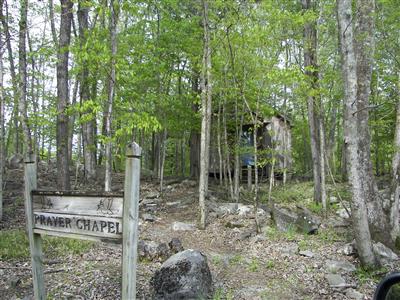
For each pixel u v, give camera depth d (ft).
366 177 28.78
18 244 23.82
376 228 28.09
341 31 23.39
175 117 47.50
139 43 38.45
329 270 22.33
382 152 57.62
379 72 43.32
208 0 34.73
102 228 11.46
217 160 60.95
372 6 29.81
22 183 48.60
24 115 27.53
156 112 45.44
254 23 33.45
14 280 17.67
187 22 43.24
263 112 44.75
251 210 38.06
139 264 21.79
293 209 40.52
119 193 11.10
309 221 32.19
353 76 23.07
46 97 53.78
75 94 47.67
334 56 41.32
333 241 28.55
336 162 85.51
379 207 28.60
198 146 63.26
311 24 38.86
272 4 34.17
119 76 26.63
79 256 22.24
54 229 12.98
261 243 27.89
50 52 31.65
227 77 41.55
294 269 22.44
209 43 36.09
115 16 27.14
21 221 32.73
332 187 51.85
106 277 18.90
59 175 35.27
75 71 30.63
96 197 11.73
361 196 22.99
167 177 65.41
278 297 18.30
